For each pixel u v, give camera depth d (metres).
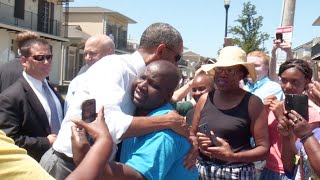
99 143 1.84
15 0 30.28
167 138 2.30
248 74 3.49
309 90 2.91
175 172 2.40
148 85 2.46
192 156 2.45
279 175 3.60
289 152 3.32
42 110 3.79
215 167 3.31
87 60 4.82
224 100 3.38
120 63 2.51
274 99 3.45
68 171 2.51
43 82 4.02
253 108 3.27
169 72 2.46
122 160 2.44
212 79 4.53
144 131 2.29
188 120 3.98
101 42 4.77
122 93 2.41
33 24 32.38
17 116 3.64
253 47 22.75
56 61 35.91
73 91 2.75
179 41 2.77
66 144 2.50
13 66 4.88
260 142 3.25
